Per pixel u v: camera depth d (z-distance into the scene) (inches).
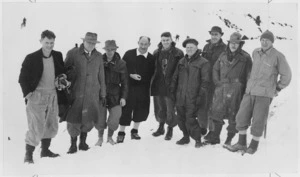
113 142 243.4
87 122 224.4
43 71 203.2
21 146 233.3
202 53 250.1
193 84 228.4
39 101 203.5
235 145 226.4
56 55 207.9
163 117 259.3
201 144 235.1
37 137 207.5
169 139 253.6
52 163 210.7
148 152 227.1
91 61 220.5
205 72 226.1
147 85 254.2
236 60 223.6
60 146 245.3
